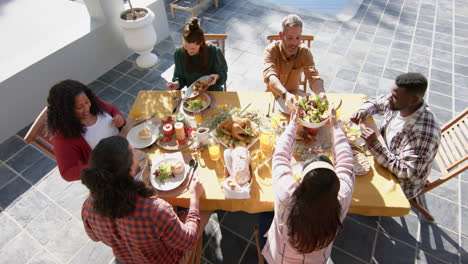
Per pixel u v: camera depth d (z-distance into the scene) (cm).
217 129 189
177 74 254
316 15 488
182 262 164
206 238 227
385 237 223
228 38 442
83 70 367
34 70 318
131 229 114
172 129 187
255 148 181
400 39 428
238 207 159
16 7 423
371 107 198
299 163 168
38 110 337
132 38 364
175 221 124
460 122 198
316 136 186
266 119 199
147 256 128
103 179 103
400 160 163
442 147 204
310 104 183
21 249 224
